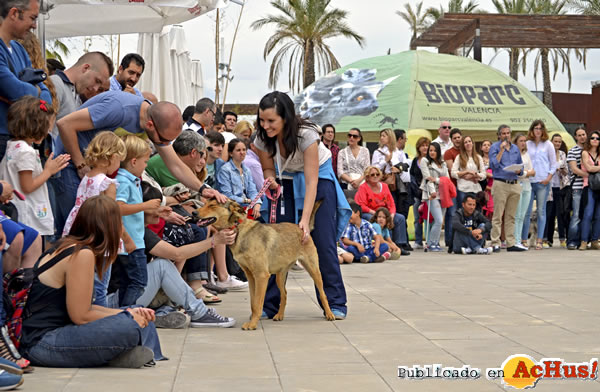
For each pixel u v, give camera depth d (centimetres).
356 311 604
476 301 658
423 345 460
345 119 1769
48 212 459
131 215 492
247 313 603
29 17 468
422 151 1243
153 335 416
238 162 779
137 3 656
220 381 365
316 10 3186
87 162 466
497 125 1716
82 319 390
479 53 1953
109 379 365
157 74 1112
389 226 1115
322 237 570
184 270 654
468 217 1206
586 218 1240
